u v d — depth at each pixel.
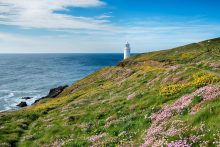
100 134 22.98
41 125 35.22
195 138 12.90
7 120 42.06
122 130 21.34
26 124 38.19
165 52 108.50
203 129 13.45
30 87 133.25
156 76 46.19
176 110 19.64
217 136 12.30
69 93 74.50
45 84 144.12
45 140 26.98
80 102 46.56
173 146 12.92
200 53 79.50
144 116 22.91
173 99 27.67
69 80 161.00
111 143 18.64
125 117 25.42
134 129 20.73
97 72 91.00
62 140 25.34
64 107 46.09
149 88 37.81
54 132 28.89
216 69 41.41
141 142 16.47
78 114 35.03
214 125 13.34
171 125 15.89
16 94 113.81
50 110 48.22
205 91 20.75
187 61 72.19
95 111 33.91
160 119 19.27
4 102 98.00
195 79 32.12
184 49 105.56
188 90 28.61
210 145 12.05
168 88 31.17
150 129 18.11
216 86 20.91
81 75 188.12
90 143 20.75
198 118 14.73
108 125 24.72
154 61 83.69
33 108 54.59
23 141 28.69
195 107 17.94
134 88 42.78
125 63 98.56
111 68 86.88
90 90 60.78
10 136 30.62
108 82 67.25
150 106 27.97
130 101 32.84
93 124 27.91
